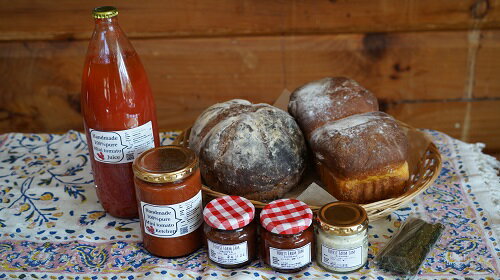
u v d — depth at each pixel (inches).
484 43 58.8
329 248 29.2
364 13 57.6
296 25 58.4
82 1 57.1
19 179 40.6
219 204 30.7
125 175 33.8
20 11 57.5
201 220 31.8
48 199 38.1
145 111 33.3
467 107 62.0
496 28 58.2
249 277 29.4
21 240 33.6
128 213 35.5
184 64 60.2
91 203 37.7
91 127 32.9
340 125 36.6
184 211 30.4
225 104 39.2
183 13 57.6
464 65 59.9
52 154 44.8
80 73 60.6
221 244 29.5
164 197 29.6
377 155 34.6
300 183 38.0
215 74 60.8
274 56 59.7
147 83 33.7
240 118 36.0
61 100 62.0
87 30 58.7
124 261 31.6
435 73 60.4
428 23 58.1
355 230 28.5
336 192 36.1
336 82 40.6
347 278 29.5
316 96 39.6
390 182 35.4
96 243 33.4
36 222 35.4
